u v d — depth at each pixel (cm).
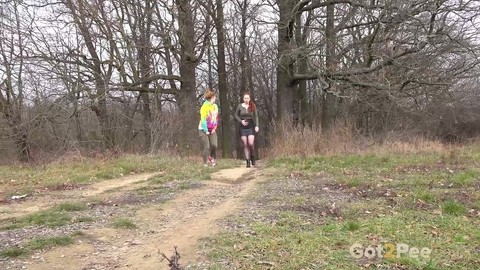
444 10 1480
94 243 458
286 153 1242
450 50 1606
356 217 529
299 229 479
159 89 1981
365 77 1756
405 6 1512
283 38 1989
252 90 3325
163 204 651
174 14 1798
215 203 647
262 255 399
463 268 361
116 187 852
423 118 2572
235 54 2919
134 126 2233
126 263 399
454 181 729
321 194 675
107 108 2112
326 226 480
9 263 395
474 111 2664
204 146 1162
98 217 573
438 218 512
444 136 2691
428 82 1714
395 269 362
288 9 1856
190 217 562
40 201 718
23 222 548
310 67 1861
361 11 1650
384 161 1050
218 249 419
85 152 1520
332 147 1270
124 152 1574
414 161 1034
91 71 1903
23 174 1091
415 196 625
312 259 385
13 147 1852
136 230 509
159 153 1478
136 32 1836
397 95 1766
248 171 1030
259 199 651
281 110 2045
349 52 1897
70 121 1888
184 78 1972
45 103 1880
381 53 1689
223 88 2633
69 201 701
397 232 459
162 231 500
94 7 1703
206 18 1892
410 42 1597
